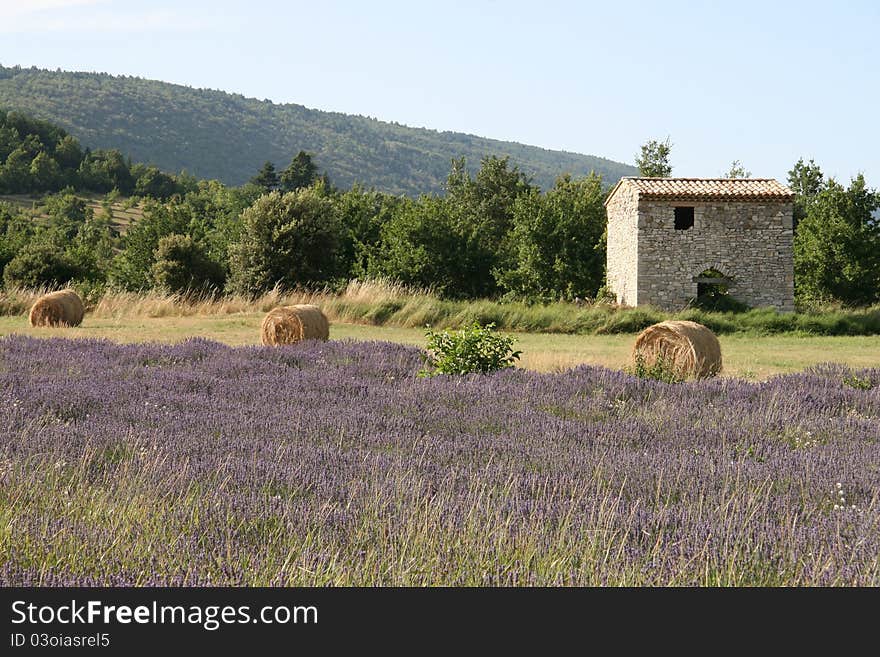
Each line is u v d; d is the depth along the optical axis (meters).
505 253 55.00
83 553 4.84
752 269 40.69
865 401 11.98
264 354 16.92
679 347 16.50
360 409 10.68
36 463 6.95
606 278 46.69
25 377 12.57
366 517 5.59
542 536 5.18
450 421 10.07
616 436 9.30
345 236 53.03
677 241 40.53
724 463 7.70
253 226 48.50
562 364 18.05
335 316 32.53
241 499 5.97
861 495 6.75
